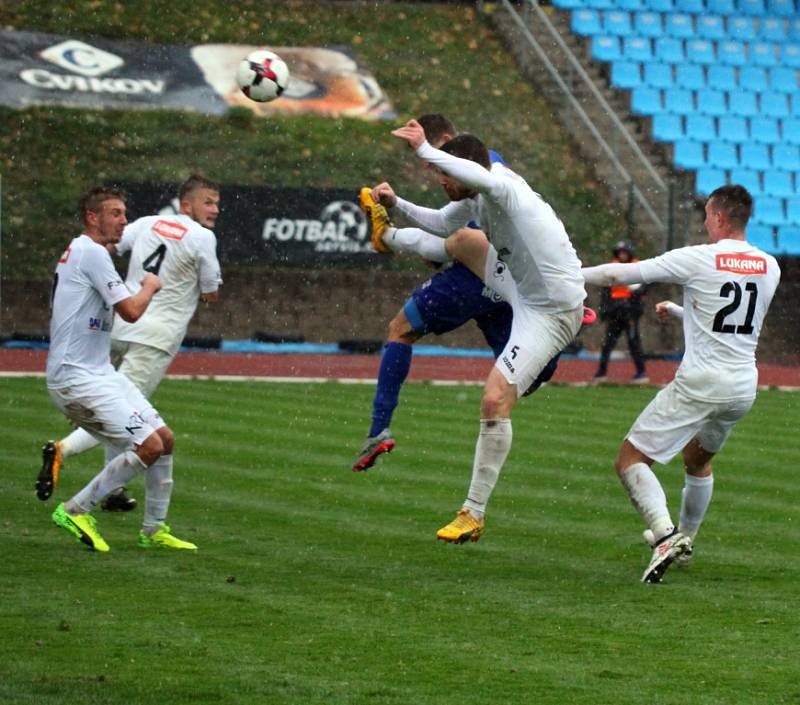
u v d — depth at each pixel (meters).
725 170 81.31
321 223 69.75
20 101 76.88
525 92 86.56
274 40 86.69
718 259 22.34
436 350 70.31
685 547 21.64
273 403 47.69
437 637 17.64
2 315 67.56
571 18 88.94
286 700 14.55
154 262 29.22
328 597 19.98
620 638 17.83
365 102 82.75
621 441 40.34
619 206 78.62
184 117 78.31
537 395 54.09
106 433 23.31
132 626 17.84
